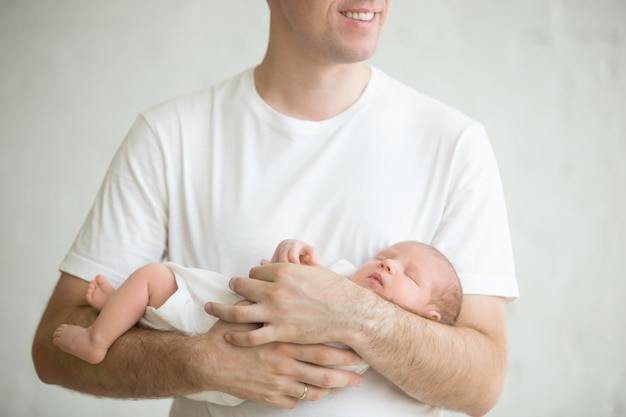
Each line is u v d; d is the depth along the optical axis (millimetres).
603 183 3650
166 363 1773
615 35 3637
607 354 3650
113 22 3752
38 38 3762
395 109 2000
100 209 2029
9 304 3742
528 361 3648
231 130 2021
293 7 1866
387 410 1819
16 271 3750
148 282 1876
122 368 1822
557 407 3650
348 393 1806
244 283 1742
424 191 1938
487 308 1879
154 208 2008
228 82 2092
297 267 1731
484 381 1785
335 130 1976
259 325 1754
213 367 1736
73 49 3754
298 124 1974
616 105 3645
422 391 1757
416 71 3645
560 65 3641
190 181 2000
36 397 3723
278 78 1997
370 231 1913
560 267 3654
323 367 1733
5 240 3752
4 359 3727
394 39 3656
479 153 1950
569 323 3654
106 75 3754
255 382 1729
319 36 1853
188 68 3742
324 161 1956
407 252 1866
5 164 3766
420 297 1828
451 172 1930
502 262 1905
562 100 3648
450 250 1896
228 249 1945
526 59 3641
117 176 2035
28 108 3764
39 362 1956
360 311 1689
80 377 1883
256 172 1973
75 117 3762
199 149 2021
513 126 3645
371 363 1714
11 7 3758
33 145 3766
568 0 3637
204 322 1837
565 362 3652
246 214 1950
